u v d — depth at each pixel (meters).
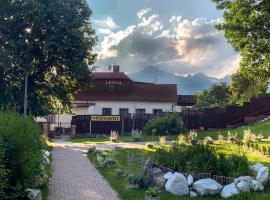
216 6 32.41
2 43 35.66
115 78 60.97
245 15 30.66
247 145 23.06
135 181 13.31
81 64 39.03
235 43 31.75
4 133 9.58
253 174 12.88
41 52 37.69
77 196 12.48
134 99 59.81
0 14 35.62
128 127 48.72
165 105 60.69
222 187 12.01
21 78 37.12
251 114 49.12
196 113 49.12
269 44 30.77
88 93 60.12
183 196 11.95
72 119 49.28
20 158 9.73
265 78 32.66
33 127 11.85
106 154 22.44
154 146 27.56
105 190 13.47
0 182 8.25
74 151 27.20
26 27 36.72
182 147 14.48
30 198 10.23
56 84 40.16
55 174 16.86
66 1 38.25
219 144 26.47
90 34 40.12
